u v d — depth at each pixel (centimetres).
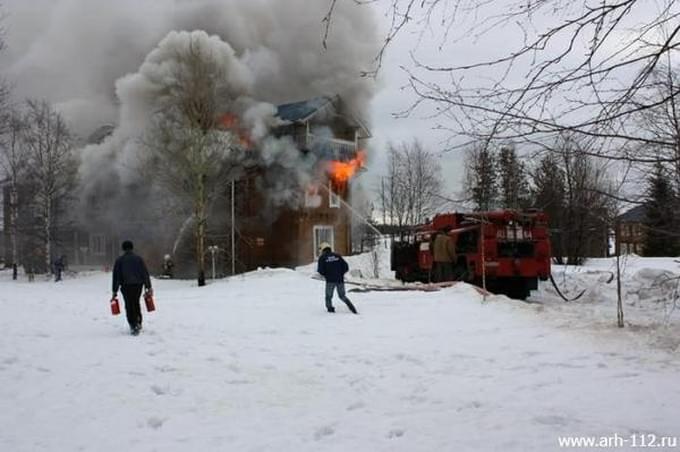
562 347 938
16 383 783
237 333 1184
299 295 1855
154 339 1116
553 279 2034
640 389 693
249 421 623
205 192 2941
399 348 992
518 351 927
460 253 2025
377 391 738
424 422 599
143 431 596
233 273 3253
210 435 578
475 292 1605
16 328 1246
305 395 726
